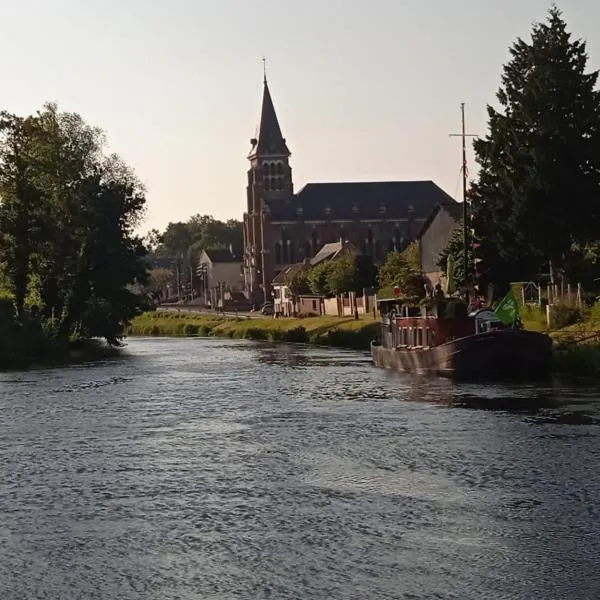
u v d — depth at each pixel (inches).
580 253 2763.3
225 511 894.4
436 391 1734.7
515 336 1833.2
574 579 682.2
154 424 1460.4
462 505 890.1
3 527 851.4
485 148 2723.9
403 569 711.1
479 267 2792.8
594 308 2185.0
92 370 2534.5
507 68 2699.3
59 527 849.5
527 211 2536.9
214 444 1262.3
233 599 660.1
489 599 647.1
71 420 1515.7
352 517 860.0
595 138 2559.1
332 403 1656.0
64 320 3351.4
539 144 2546.8
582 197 2517.2
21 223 3221.0
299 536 804.0
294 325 4227.4
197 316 5876.0
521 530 804.0
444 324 2004.2
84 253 3361.2
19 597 674.2
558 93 2568.9
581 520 829.8
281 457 1152.8
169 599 664.4
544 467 1037.2
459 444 1187.9
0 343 2760.8
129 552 771.4
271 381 2101.4
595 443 1161.4
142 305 3777.1
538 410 1438.2
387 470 1054.4
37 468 1117.1
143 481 1035.3
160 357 3065.9
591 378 1831.9
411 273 4045.3
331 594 663.8
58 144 3437.5
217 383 2091.5
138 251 3772.1
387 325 2372.0
